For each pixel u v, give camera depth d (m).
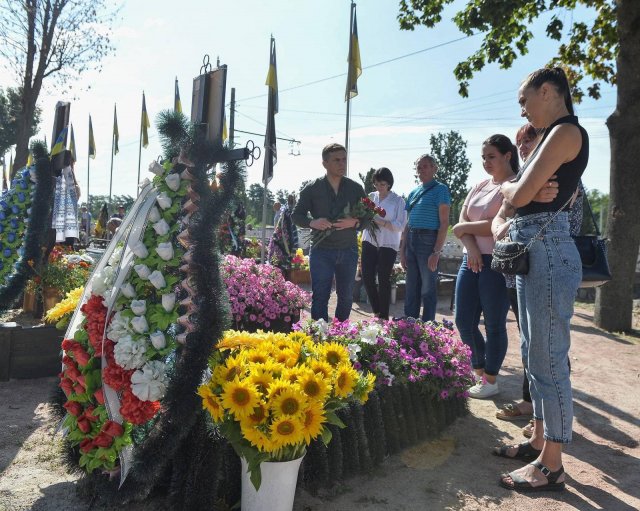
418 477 2.84
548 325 2.64
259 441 2.10
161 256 2.20
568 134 2.51
